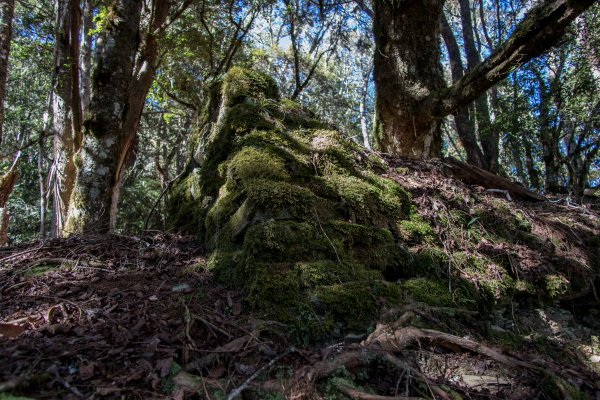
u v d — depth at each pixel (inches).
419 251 116.3
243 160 118.2
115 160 172.2
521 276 120.6
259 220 102.9
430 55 232.1
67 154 297.1
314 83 607.5
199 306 89.0
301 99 588.7
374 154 157.8
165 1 279.9
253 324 82.5
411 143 237.3
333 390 70.2
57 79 285.7
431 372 77.9
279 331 81.9
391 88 233.8
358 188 121.0
